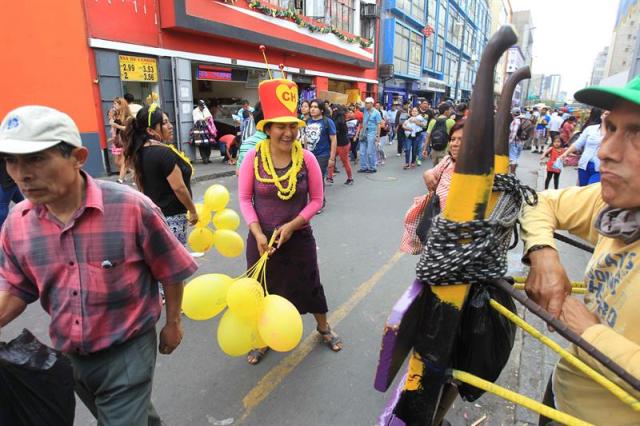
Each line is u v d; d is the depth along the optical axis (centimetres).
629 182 97
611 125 100
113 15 898
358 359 298
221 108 1446
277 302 195
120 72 927
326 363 294
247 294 186
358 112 1275
